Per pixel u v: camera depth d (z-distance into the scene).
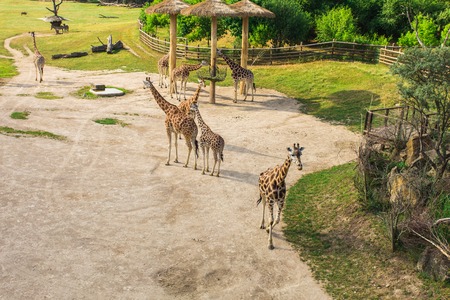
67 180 16.39
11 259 11.60
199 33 40.28
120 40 47.00
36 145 19.47
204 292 11.05
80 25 59.34
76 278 11.12
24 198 14.78
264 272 11.97
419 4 40.12
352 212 14.41
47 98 27.67
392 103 26.47
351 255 12.67
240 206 15.35
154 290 10.95
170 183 16.77
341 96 29.14
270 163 19.17
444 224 12.28
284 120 25.44
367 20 42.38
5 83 31.36
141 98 28.83
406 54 14.14
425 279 11.30
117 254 12.23
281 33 37.62
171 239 13.12
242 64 29.67
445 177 14.29
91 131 21.91
